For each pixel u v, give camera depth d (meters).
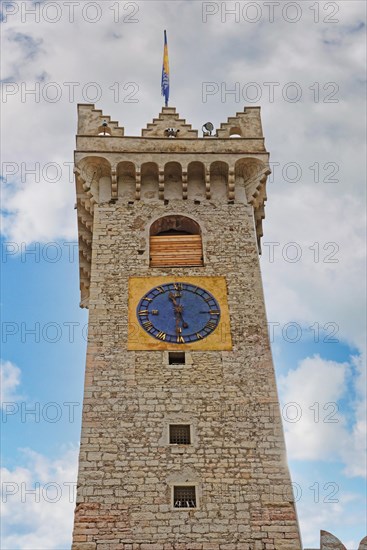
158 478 30.94
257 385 34.16
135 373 34.41
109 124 46.00
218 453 31.77
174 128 46.34
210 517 29.81
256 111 47.47
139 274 38.69
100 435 32.19
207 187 42.81
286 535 29.41
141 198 42.56
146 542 29.09
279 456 31.73
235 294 37.91
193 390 33.88
